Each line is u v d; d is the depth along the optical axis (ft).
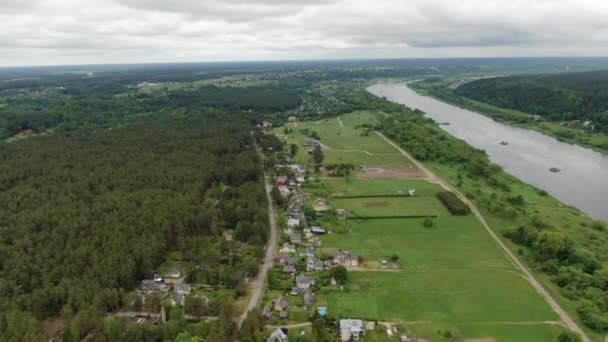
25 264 560.61
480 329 473.26
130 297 509.35
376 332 468.75
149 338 450.71
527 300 525.34
